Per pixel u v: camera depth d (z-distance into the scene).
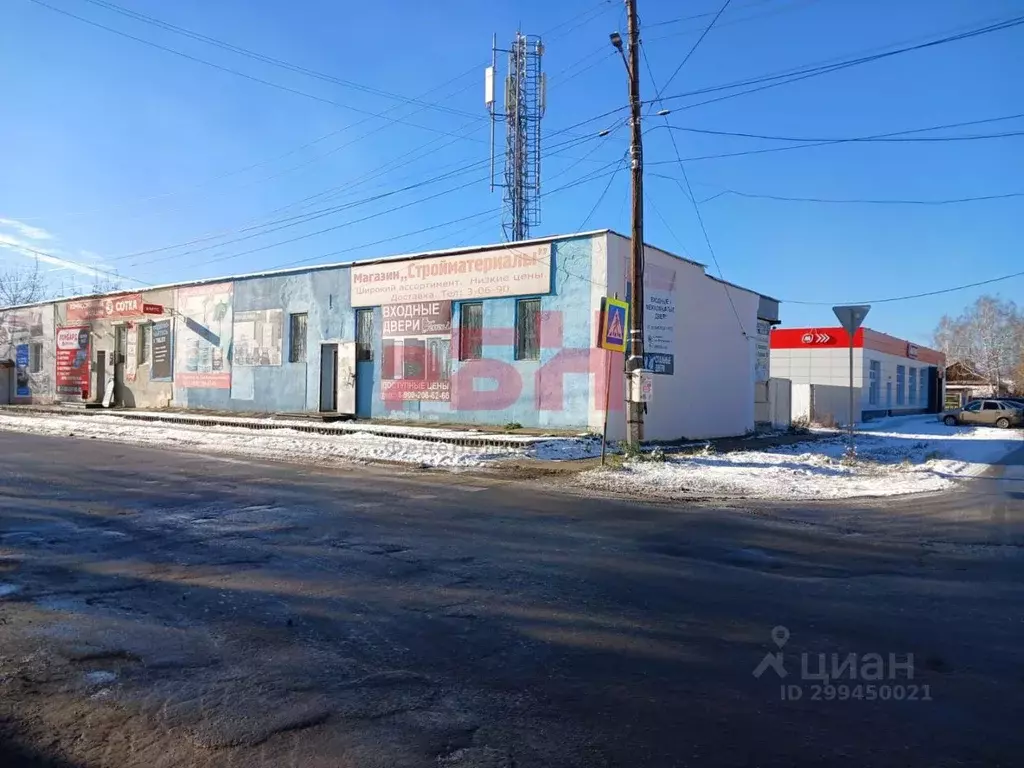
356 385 25.16
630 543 8.34
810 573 7.14
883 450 22.73
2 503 9.95
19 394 39.66
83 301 35.88
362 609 5.67
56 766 3.37
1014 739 3.72
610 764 3.41
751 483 13.74
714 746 3.61
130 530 8.40
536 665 4.61
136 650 4.75
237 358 28.86
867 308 17.84
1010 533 9.52
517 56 39.28
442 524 9.20
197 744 3.55
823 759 3.49
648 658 4.76
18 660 4.56
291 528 8.71
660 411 22.23
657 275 22.05
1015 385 79.19
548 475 14.45
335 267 25.80
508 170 39.06
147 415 27.94
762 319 29.89
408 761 3.41
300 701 4.03
